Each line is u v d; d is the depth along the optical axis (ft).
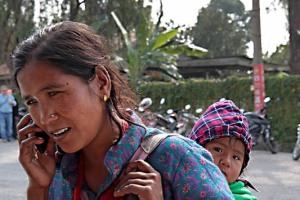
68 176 4.67
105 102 4.37
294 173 27.32
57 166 4.93
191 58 76.64
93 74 4.26
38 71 4.10
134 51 54.80
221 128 6.93
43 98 4.13
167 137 4.40
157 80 60.49
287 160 32.99
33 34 4.42
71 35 4.24
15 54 4.27
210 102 44.04
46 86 4.09
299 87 39.04
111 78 4.44
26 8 81.66
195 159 4.29
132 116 4.56
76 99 4.12
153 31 59.82
